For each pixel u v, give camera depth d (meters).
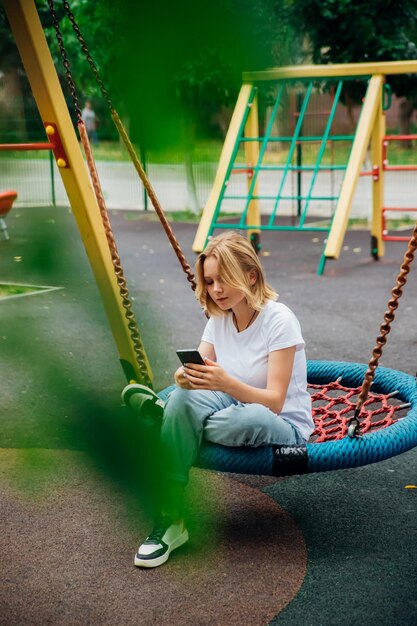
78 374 5.06
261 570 2.80
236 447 2.90
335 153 25.41
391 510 3.28
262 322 2.98
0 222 9.32
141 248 10.74
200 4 1.74
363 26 10.43
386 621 2.46
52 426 4.19
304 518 3.22
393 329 6.23
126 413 3.23
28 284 7.85
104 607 2.60
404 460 3.80
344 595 2.62
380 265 9.23
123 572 2.82
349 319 6.62
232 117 9.68
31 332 5.98
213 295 2.93
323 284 8.19
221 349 3.08
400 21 10.68
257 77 8.48
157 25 1.74
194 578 2.76
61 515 3.27
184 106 2.16
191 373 2.81
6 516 3.27
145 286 8.18
